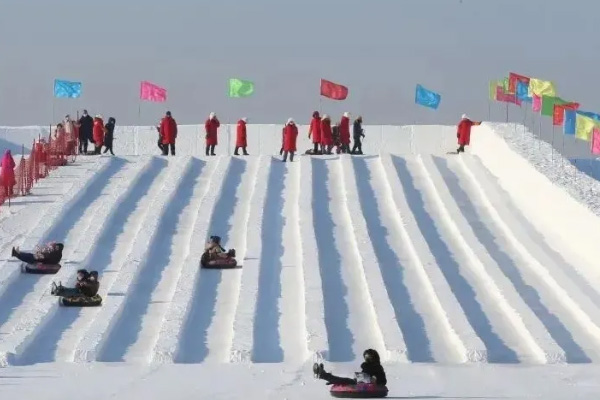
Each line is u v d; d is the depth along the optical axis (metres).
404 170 72.44
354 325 47.41
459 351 44.41
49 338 44.91
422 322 48.25
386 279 53.59
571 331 47.84
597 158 86.44
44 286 51.06
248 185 68.88
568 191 59.84
